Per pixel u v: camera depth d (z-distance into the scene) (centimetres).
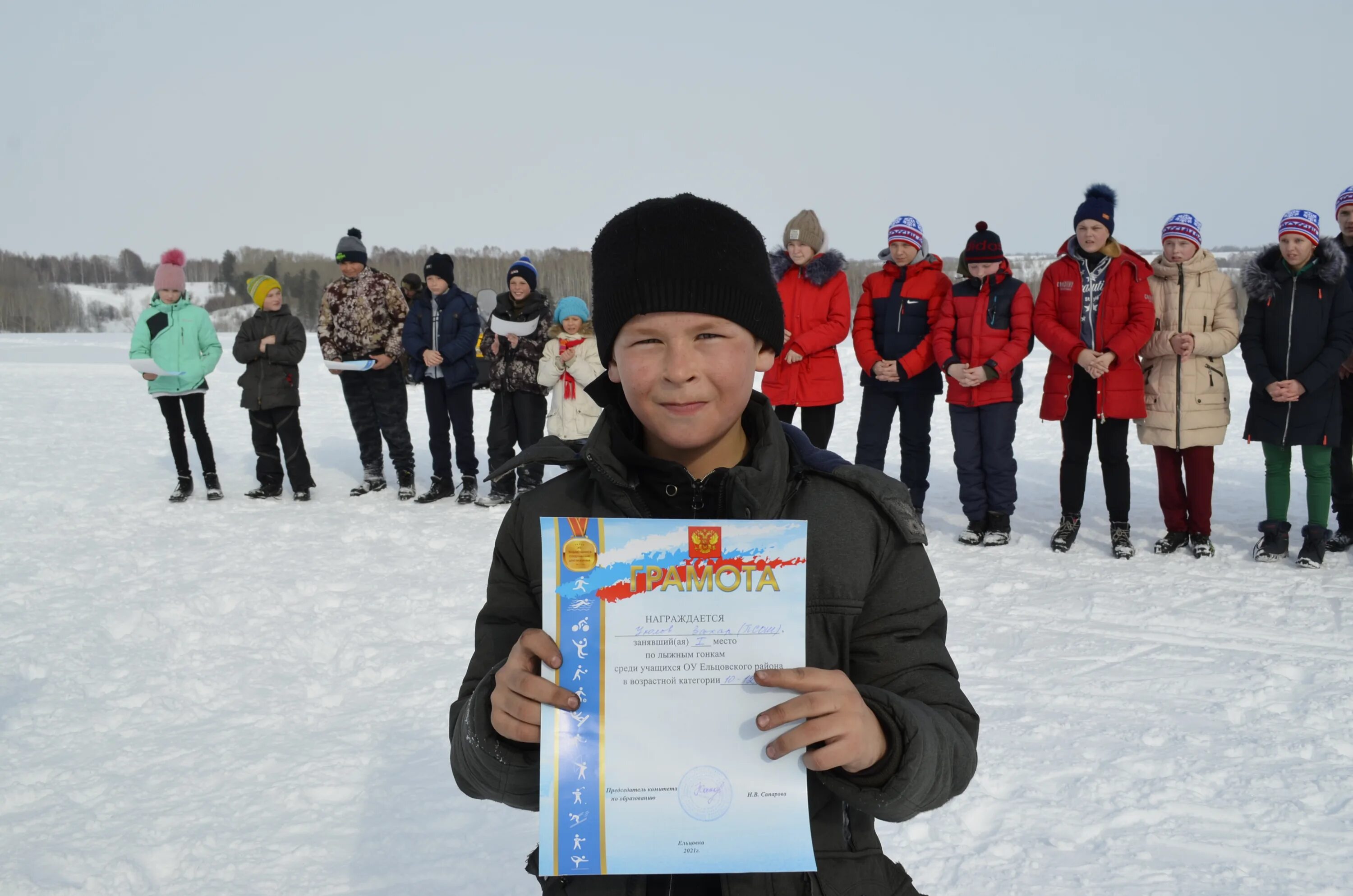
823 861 117
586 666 106
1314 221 559
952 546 638
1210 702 379
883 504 122
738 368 120
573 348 737
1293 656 429
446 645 457
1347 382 598
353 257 819
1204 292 588
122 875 271
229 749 350
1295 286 562
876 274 690
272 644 460
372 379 835
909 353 665
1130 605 504
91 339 3322
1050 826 289
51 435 1200
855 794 111
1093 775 319
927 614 123
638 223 120
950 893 259
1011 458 640
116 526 723
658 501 125
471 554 629
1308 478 572
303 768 333
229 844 286
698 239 118
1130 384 596
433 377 810
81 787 322
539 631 108
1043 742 345
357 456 1055
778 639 107
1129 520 662
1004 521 640
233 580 564
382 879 269
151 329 802
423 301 815
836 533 121
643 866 103
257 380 809
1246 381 1344
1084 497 650
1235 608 496
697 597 107
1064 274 614
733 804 105
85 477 926
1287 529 588
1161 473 619
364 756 343
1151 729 354
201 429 823
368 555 628
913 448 691
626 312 119
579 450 135
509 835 291
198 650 454
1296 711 369
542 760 105
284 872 272
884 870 122
